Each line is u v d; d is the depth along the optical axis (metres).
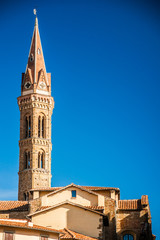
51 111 149.50
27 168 140.62
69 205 84.12
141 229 91.81
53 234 74.44
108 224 87.06
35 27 157.25
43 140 143.12
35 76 149.25
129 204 95.25
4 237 68.56
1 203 104.19
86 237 79.38
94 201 89.06
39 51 153.50
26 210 98.38
